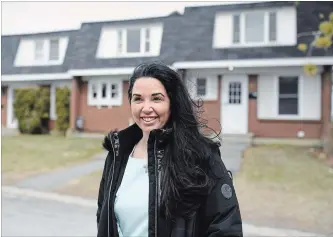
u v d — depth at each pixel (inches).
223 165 62.6
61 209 220.7
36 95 668.7
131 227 61.3
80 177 307.3
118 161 68.1
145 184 62.8
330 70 491.8
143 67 66.6
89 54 652.7
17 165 357.7
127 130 70.4
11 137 601.0
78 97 647.1
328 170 321.1
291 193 249.8
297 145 485.1
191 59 546.0
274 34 534.0
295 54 498.9
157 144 63.1
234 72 543.5
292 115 522.9
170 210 58.1
